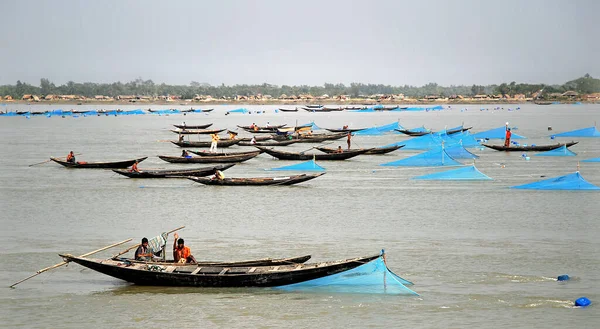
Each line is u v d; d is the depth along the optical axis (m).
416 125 178.50
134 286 32.53
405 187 62.00
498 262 35.97
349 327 27.34
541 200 54.31
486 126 166.38
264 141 109.06
